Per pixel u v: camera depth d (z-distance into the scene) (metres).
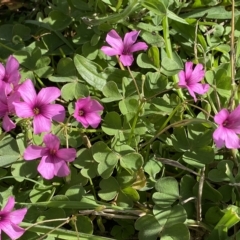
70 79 0.41
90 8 0.43
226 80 0.41
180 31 0.44
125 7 0.43
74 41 0.42
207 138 0.39
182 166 0.38
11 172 0.38
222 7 0.44
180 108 0.40
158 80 0.41
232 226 0.38
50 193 0.38
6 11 0.47
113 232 0.39
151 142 0.40
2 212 0.36
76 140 0.40
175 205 0.38
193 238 0.38
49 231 0.37
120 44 0.39
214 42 0.44
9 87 0.37
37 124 0.37
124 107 0.40
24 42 0.44
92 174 0.39
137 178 0.38
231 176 0.38
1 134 0.39
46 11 0.45
